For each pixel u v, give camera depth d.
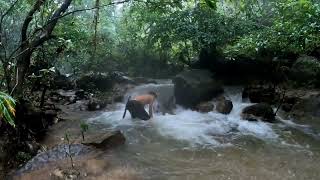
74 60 13.86
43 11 6.88
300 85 8.81
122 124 7.78
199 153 5.77
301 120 7.60
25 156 5.30
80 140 6.09
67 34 9.42
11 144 5.25
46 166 4.94
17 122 5.83
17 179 4.53
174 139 6.59
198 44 10.45
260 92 8.88
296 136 6.59
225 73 10.45
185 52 13.18
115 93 11.02
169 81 12.92
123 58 15.38
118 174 4.83
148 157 5.59
